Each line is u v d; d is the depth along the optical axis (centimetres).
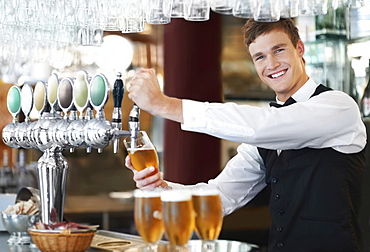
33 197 242
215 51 469
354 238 240
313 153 244
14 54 304
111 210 542
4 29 287
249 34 256
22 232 232
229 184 279
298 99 255
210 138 472
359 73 362
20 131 239
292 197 248
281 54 252
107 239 229
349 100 240
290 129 226
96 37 282
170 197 164
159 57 542
